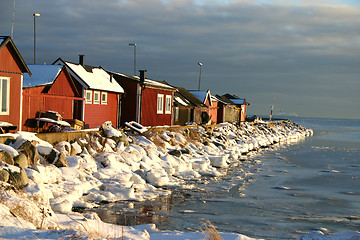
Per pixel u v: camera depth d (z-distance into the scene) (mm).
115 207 14961
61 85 26734
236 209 16031
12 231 7305
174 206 15898
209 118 54125
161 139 29938
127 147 23453
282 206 17000
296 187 22000
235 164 31078
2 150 13945
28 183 12961
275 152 43281
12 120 19828
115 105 34938
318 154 42281
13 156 14500
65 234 7418
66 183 15688
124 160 21406
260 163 32469
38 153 16453
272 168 29656
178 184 20812
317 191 21031
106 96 33062
